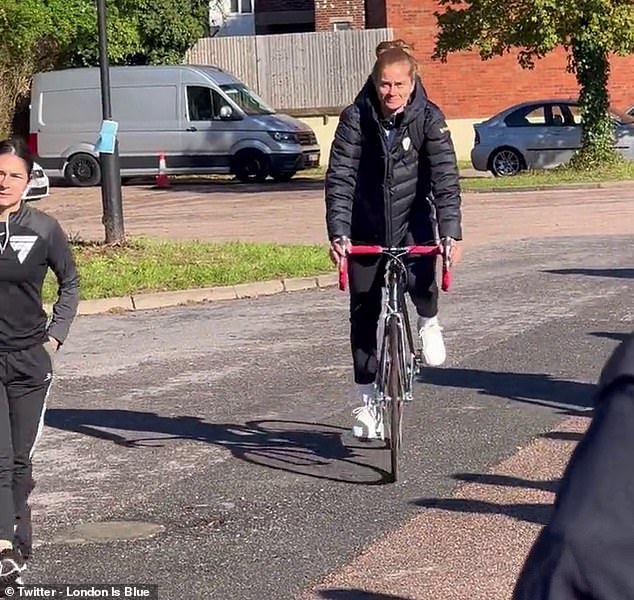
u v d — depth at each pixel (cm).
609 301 1322
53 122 3384
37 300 572
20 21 2828
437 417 868
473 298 1374
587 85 2898
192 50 3978
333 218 719
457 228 714
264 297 1466
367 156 723
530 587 209
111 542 632
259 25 4953
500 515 650
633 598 201
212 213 2498
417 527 638
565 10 2716
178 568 593
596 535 204
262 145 3281
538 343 1112
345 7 4356
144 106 3338
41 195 2427
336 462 770
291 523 654
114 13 3422
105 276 1511
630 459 207
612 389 216
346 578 570
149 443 829
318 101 3922
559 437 804
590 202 2441
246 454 794
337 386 981
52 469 773
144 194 3047
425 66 3925
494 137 3108
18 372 570
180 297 1433
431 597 542
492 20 2803
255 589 562
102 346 1188
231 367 1068
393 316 725
